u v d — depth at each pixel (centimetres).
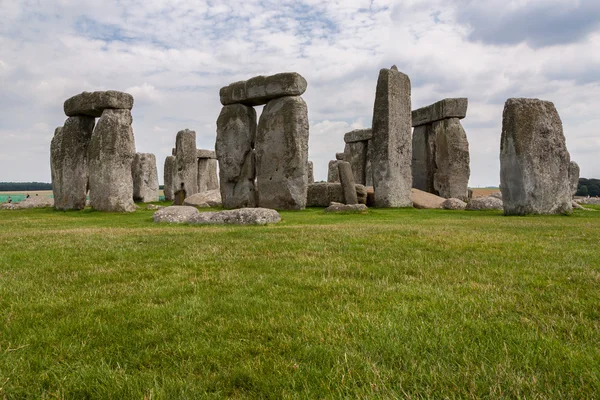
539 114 1448
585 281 427
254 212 1158
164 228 1061
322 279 450
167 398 221
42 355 274
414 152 2708
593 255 575
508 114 1459
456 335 289
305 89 1911
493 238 755
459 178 2384
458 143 2383
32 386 237
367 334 296
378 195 1956
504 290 398
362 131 2966
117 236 850
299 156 1817
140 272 505
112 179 1727
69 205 1903
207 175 3478
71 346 284
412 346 273
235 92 1989
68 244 732
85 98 1778
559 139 1455
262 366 253
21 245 727
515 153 1433
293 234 841
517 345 272
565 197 1451
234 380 239
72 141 1888
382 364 250
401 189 1973
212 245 705
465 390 220
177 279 468
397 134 1953
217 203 2227
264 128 1908
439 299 372
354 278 461
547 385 222
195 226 1120
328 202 2081
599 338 280
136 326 324
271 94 1873
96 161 1747
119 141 1739
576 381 226
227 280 457
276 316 338
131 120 1803
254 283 442
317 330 303
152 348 285
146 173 3116
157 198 3234
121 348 285
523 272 474
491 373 236
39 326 322
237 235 843
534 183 1423
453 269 492
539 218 1281
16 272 507
